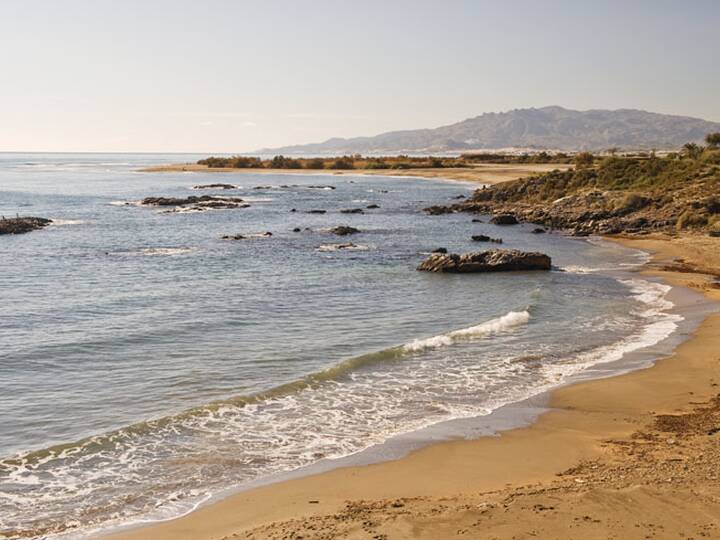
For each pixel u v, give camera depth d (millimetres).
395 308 26453
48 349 20172
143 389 16797
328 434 13938
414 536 8719
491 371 18328
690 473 10695
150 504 10875
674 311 25438
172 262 38469
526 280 32625
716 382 16844
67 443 13352
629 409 15141
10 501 11000
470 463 12312
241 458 12734
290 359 19438
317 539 8836
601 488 10070
